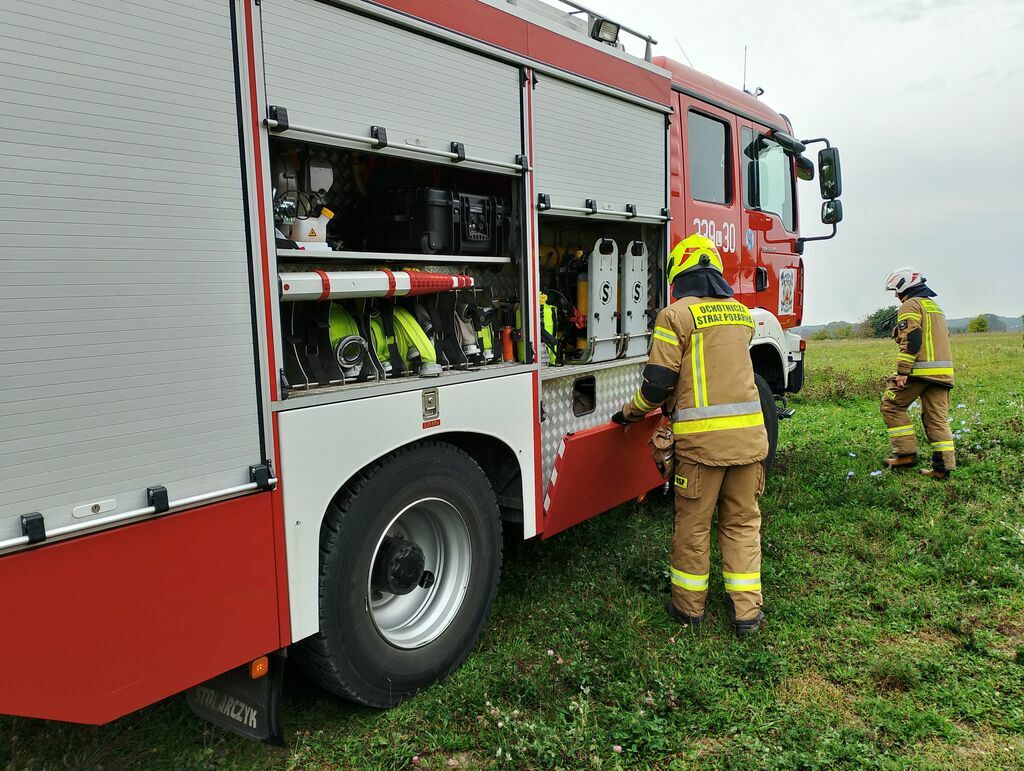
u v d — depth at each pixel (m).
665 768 2.33
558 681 2.76
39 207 1.59
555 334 3.64
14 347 1.56
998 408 7.95
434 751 2.43
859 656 2.95
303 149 2.40
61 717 1.70
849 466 5.75
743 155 4.97
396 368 2.67
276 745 2.22
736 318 3.23
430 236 2.82
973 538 4.04
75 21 1.63
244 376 2.04
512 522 3.28
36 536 1.60
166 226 1.83
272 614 2.16
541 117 3.14
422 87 2.57
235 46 1.97
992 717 2.54
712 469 3.15
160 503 1.83
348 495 2.45
